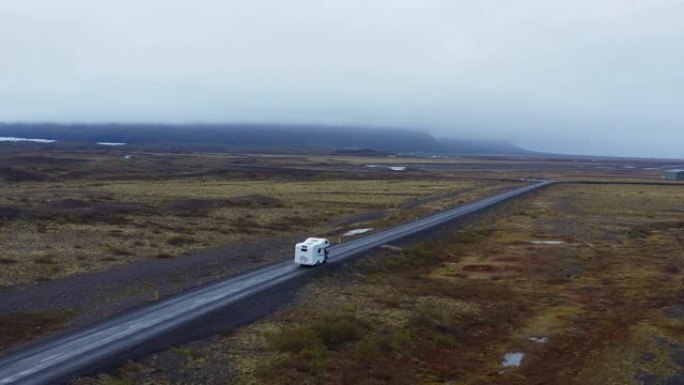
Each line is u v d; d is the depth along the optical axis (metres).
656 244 77.31
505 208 115.62
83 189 130.00
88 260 54.47
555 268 60.84
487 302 46.19
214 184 163.38
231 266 54.81
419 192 150.25
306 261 53.44
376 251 62.47
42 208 85.31
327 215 100.56
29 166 182.38
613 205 128.25
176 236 71.12
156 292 42.97
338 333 34.31
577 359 34.03
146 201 106.38
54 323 34.94
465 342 36.75
